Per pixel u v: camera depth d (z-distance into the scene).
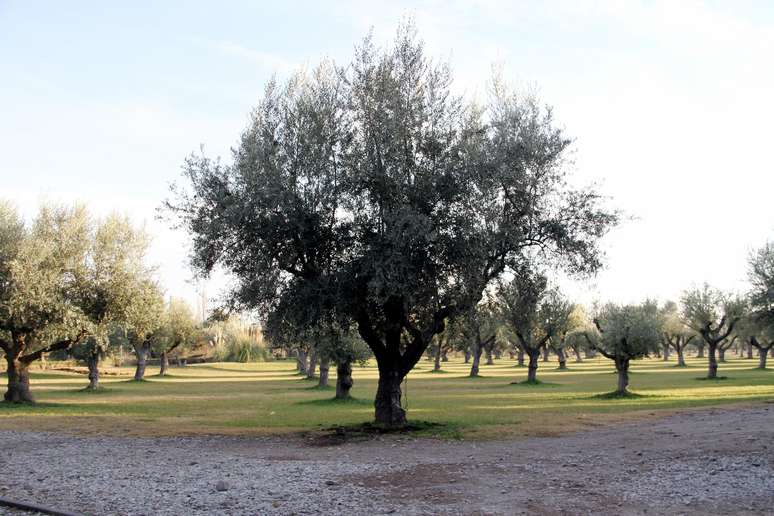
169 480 14.45
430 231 20.12
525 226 22.72
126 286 35.38
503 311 24.77
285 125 22.44
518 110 23.50
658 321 43.59
